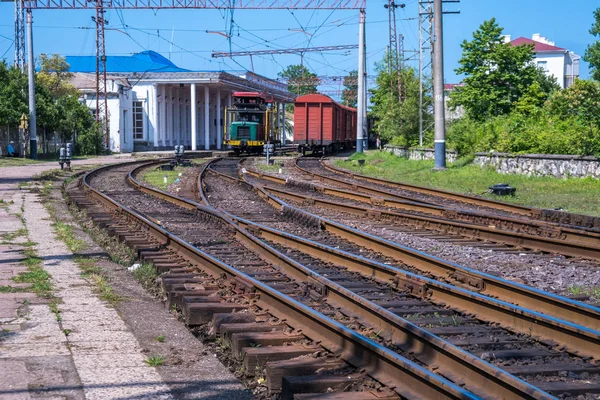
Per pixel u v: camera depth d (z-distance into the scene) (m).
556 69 94.69
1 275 10.36
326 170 38.19
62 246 13.16
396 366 5.76
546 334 7.10
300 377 5.84
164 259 11.54
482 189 24.19
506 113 47.41
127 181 29.59
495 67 49.50
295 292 9.19
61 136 61.94
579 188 22.92
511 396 5.36
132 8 49.09
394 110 51.06
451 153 36.97
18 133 54.56
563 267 11.07
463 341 7.01
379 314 7.50
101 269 10.92
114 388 5.74
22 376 5.96
